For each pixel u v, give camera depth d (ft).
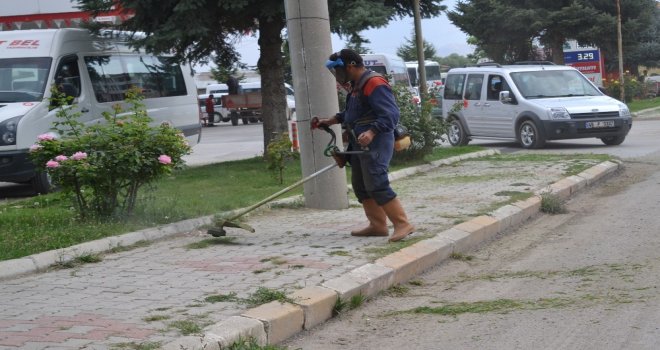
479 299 20.12
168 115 55.31
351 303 19.48
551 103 60.70
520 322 17.79
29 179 43.06
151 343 15.06
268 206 32.78
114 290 19.56
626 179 42.37
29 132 42.32
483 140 73.26
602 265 23.08
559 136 59.41
